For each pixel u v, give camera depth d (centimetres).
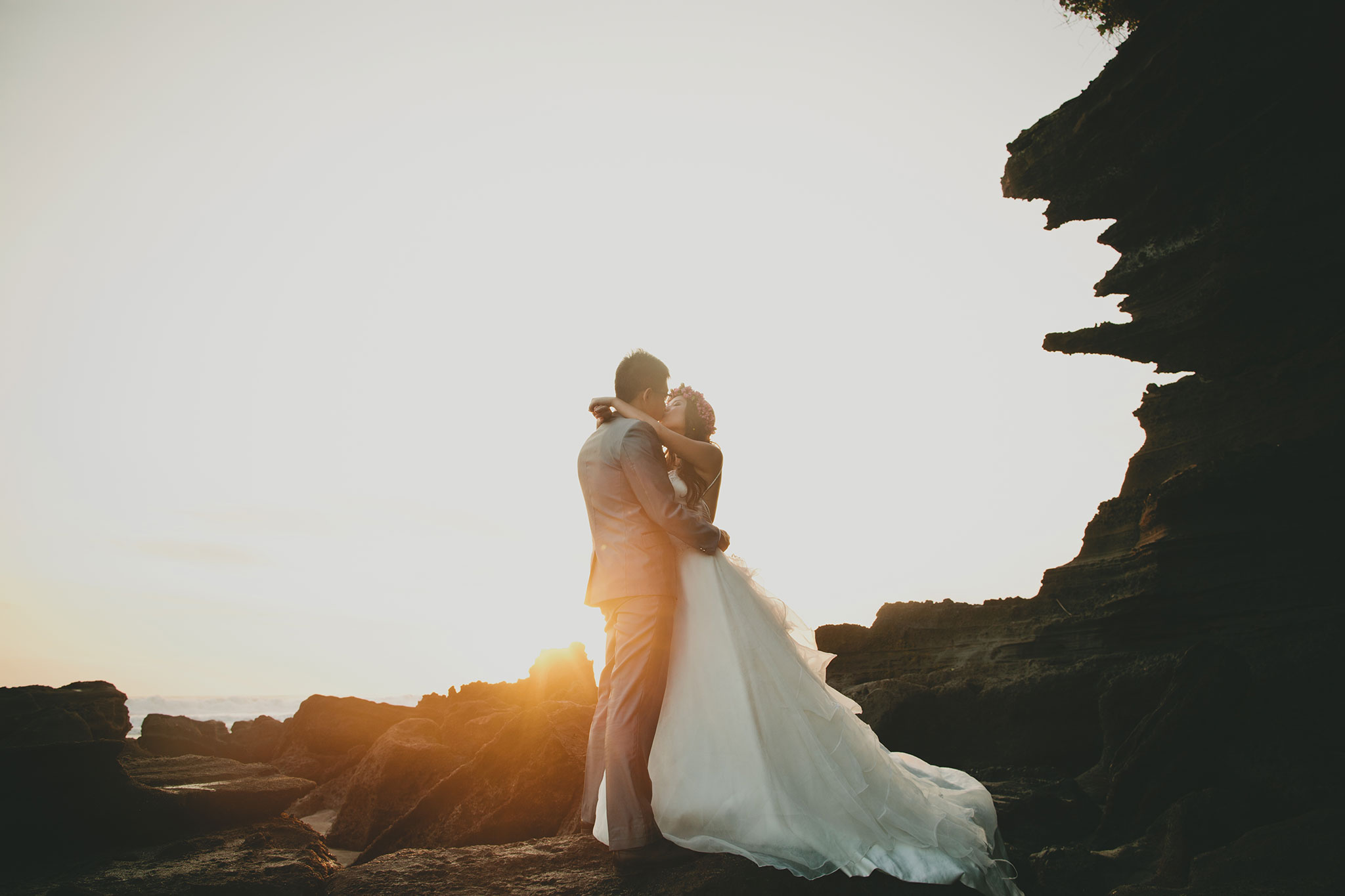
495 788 536
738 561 383
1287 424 974
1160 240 1195
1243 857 337
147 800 402
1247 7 989
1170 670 710
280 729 1127
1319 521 833
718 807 312
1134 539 1073
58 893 300
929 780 411
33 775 373
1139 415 1177
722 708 328
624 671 330
